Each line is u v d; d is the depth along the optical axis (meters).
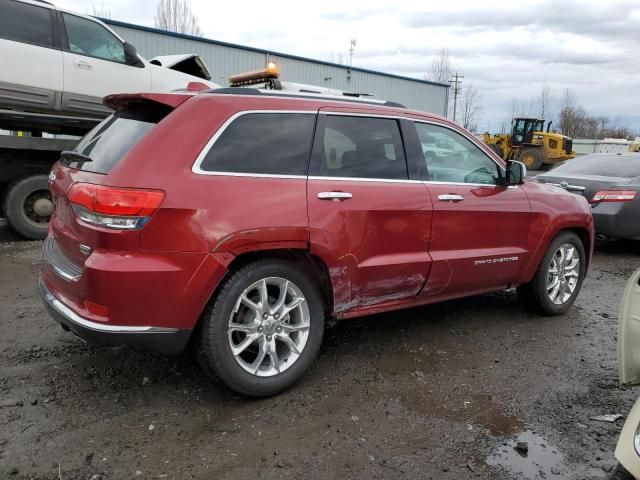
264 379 3.26
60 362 3.71
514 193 4.52
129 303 2.84
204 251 2.94
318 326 3.49
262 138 3.28
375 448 2.86
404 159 3.90
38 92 7.16
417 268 3.87
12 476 2.53
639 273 2.26
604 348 4.34
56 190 3.45
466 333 4.55
